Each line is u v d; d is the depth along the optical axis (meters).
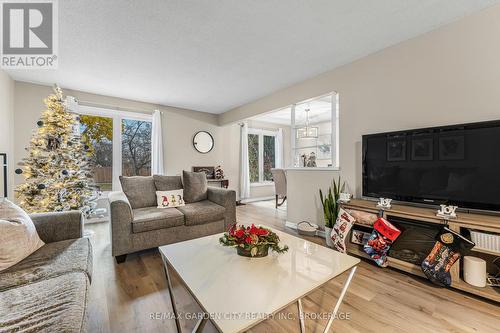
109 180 4.06
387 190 2.31
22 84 3.26
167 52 2.49
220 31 2.12
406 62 2.29
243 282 1.10
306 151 4.14
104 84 3.43
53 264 1.26
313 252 1.46
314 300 1.63
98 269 2.09
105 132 4.03
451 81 2.01
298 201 3.41
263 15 1.90
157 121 4.36
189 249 1.50
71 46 2.34
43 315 0.84
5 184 2.78
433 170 1.99
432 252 1.77
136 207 2.76
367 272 2.04
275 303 0.94
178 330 1.27
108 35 2.15
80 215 1.77
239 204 5.57
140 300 1.62
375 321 1.40
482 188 1.74
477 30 1.88
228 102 4.47
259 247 1.34
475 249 1.59
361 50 2.50
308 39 2.27
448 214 1.74
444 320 1.41
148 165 4.50
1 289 1.02
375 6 1.80
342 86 2.85
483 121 1.77
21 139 3.24
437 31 2.09
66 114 2.94
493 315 1.45
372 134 2.43
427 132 2.03
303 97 3.36
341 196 2.52
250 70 2.99
